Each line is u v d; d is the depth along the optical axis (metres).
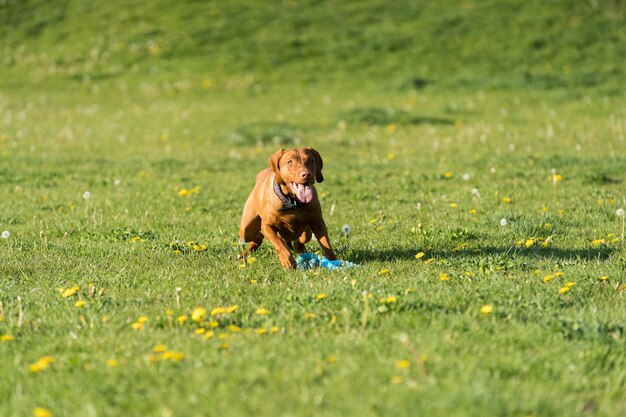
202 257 10.66
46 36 44.34
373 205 14.70
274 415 5.22
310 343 6.62
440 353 6.29
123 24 44.78
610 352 6.38
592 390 5.69
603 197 14.96
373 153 22.22
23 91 37.19
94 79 38.75
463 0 46.62
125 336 7.00
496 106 30.45
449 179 17.59
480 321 7.18
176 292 8.23
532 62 38.00
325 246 9.98
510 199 15.01
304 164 9.48
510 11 44.31
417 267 9.73
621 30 40.97
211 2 47.56
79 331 7.23
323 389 5.55
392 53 40.31
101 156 22.28
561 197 15.13
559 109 29.23
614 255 10.26
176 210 14.43
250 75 38.38
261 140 24.47
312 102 33.25
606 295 8.23
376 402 5.32
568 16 42.97
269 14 45.81
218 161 21.16
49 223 13.24
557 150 21.45
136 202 15.33
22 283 9.33
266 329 7.04
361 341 6.62
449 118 28.19
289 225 9.89
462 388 5.46
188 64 39.81
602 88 32.75
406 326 7.04
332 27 43.88
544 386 5.67
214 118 29.95
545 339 6.68
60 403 5.49
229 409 5.30
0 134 26.34
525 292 8.13
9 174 18.88
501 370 5.97
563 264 9.74
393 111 29.23
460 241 11.48
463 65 38.31
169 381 5.84
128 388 5.73
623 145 21.86
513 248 10.88
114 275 9.62
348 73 38.31
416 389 5.48
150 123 29.12
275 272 9.73
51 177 18.69
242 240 11.02
